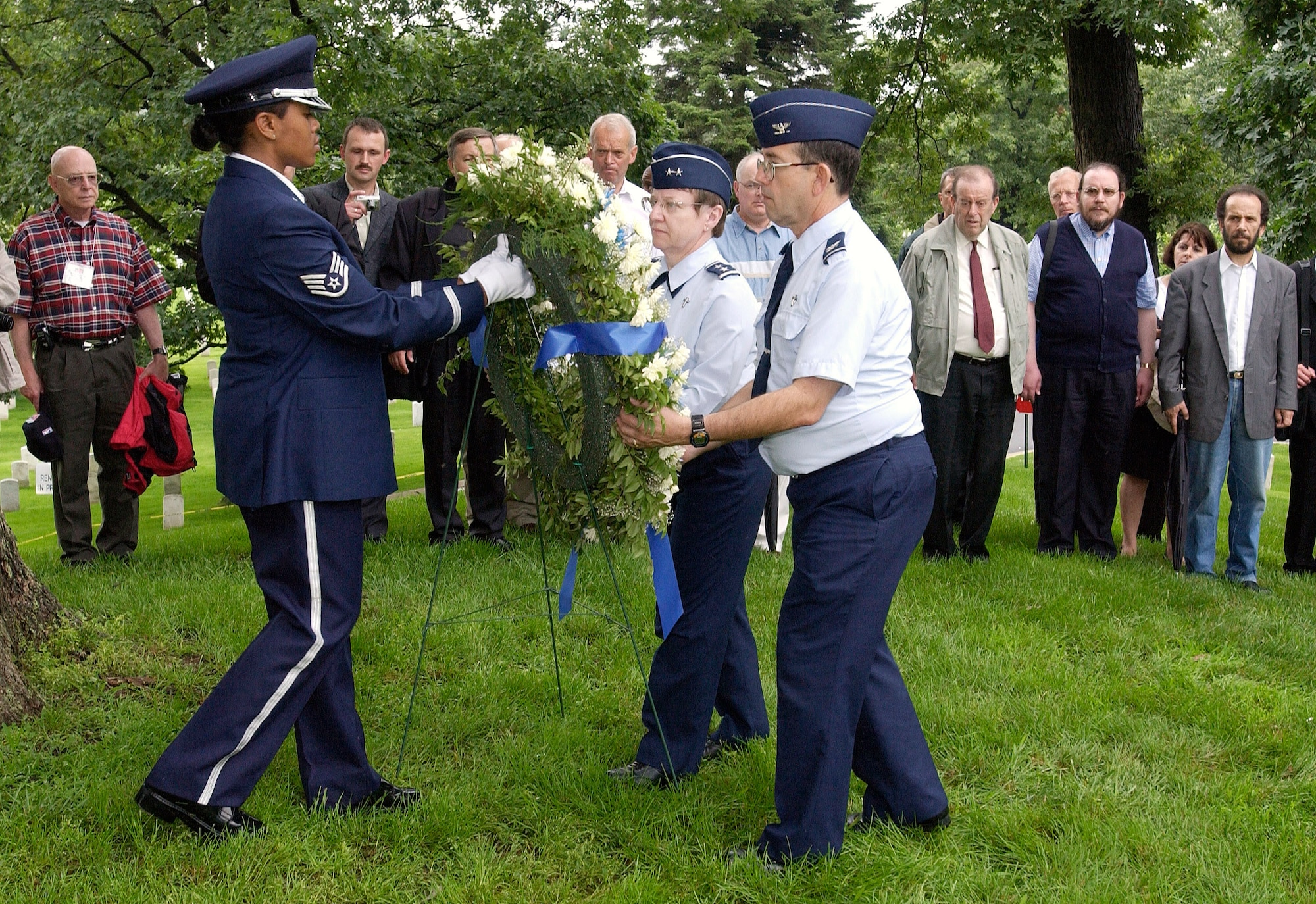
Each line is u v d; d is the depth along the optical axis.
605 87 13.93
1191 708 4.21
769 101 2.96
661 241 3.39
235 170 3.05
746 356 3.33
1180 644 5.09
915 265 6.56
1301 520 6.79
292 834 3.05
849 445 2.93
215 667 4.28
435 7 13.58
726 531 3.39
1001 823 3.25
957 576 6.12
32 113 14.80
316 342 3.06
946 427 6.45
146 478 6.03
